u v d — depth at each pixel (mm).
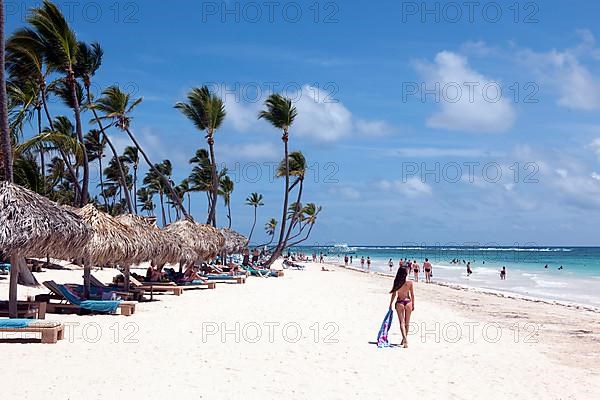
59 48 23891
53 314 13820
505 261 97875
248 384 8078
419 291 30969
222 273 31766
